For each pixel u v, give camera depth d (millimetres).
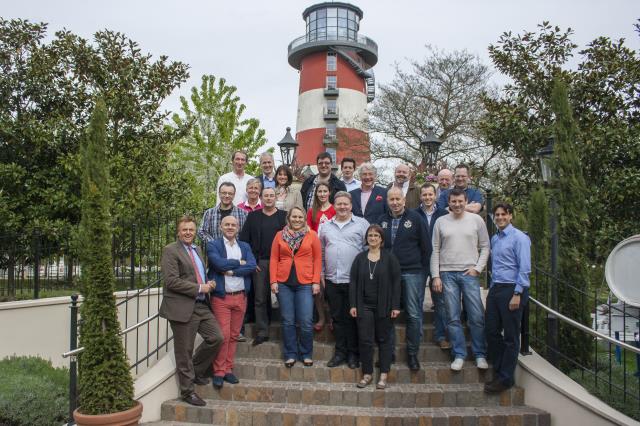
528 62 10555
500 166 16547
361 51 33750
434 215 5699
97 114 4520
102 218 4426
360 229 5254
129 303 7691
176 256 4695
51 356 7117
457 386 4914
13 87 8883
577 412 4355
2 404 4883
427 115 19703
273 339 5770
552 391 4547
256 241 5547
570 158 5977
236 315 5059
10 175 8398
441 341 5355
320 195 5770
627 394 4562
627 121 9602
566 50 10633
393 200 5172
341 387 4828
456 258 5066
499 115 10711
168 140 10453
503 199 10516
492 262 4871
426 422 4387
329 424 4426
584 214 5836
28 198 8750
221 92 17797
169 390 4891
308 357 5137
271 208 5629
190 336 4719
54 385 5621
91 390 4242
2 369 5984
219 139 17656
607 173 9164
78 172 8625
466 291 5031
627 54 9812
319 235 5410
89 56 9508
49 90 9195
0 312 6496
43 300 7020
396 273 4844
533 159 10594
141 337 7969
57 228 8148
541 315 5887
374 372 5039
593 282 8188
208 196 16484
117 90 9539
